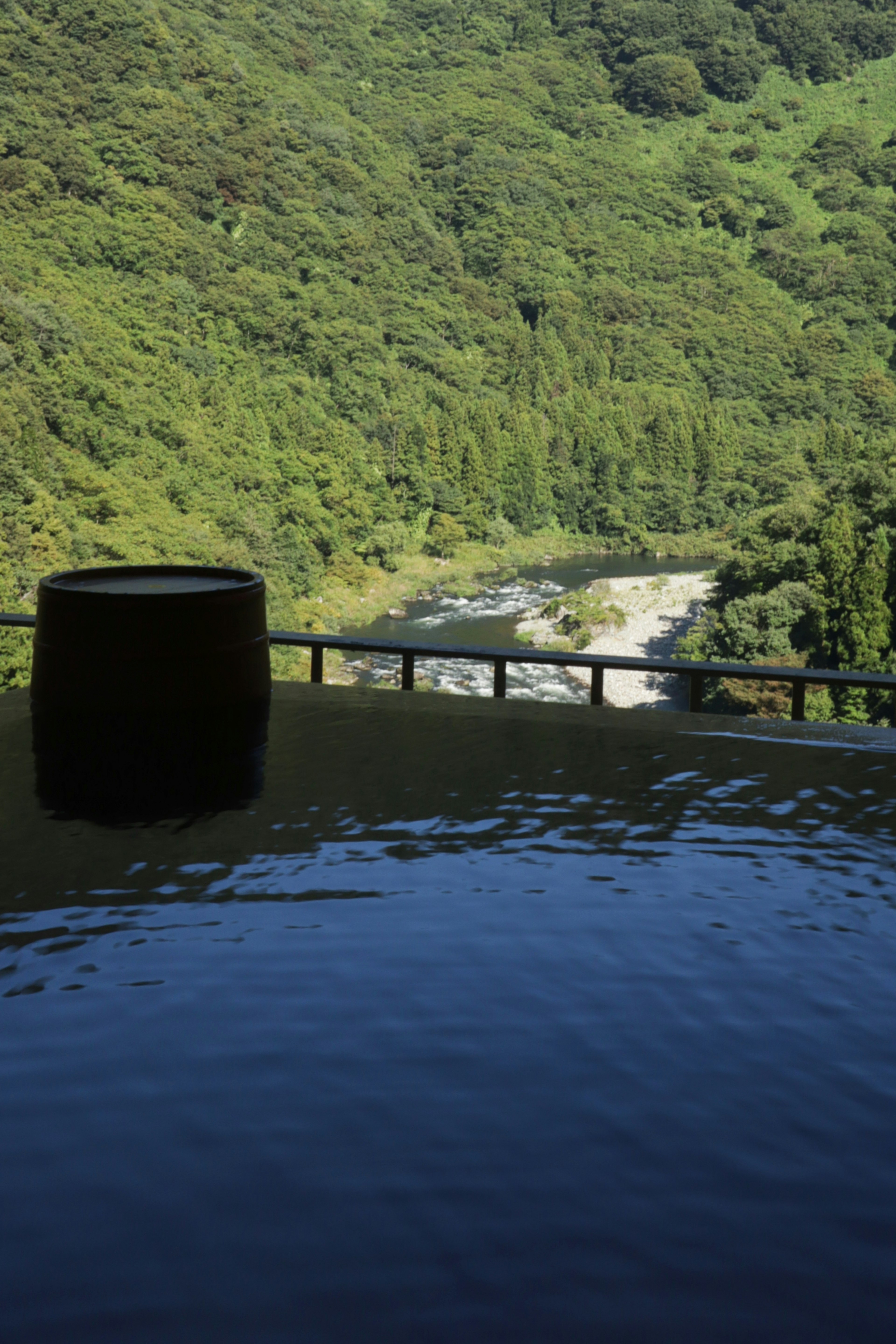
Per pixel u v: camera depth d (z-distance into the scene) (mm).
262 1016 921
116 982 992
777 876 1275
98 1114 773
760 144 125625
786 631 36094
